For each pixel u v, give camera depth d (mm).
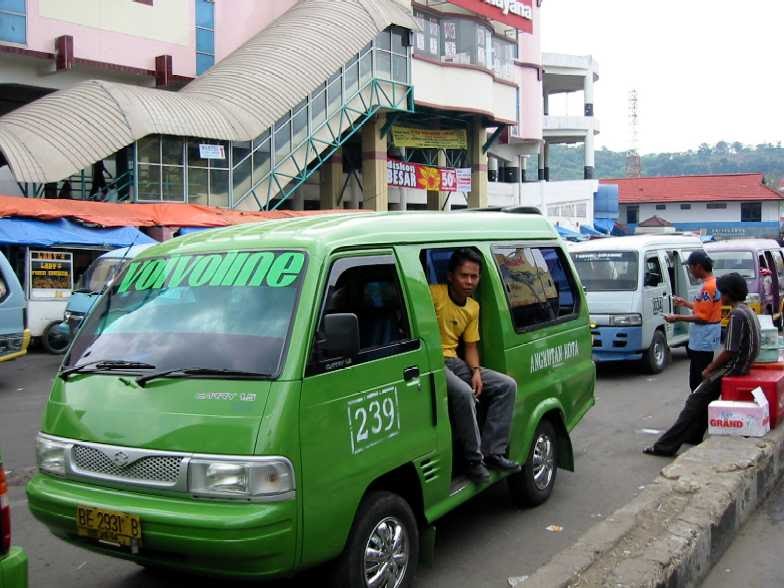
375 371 4082
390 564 4098
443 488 4551
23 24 19781
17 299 11227
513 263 5816
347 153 27438
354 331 3787
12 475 6977
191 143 19844
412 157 29500
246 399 3613
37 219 15984
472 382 5078
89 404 3971
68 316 14336
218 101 20609
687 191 63469
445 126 29156
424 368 4461
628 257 12500
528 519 5758
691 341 8273
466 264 4988
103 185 19719
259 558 3436
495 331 5422
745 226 61438
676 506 5012
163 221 17906
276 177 21688
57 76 21109
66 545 5320
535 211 6750
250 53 22703
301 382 3637
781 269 18359
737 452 6168
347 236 4242
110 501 3697
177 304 4266
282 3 26047
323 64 22250
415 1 26547
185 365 3885
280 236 4254
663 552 4223
